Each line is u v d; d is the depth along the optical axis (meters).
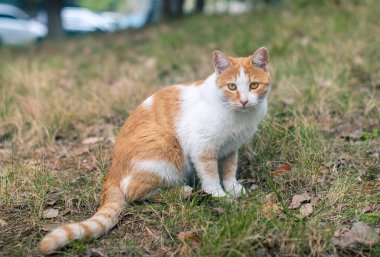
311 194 1.46
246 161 1.63
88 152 1.67
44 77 2.36
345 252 1.27
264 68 1.46
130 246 1.31
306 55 2.38
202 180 1.48
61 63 2.95
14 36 5.14
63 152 1.75
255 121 1.48
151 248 1.32
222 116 1.43
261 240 1.29
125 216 1.41
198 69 2.49
